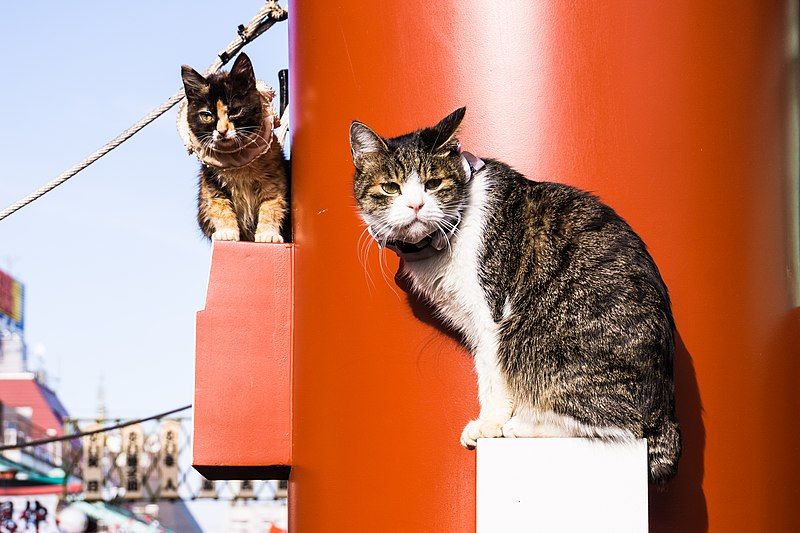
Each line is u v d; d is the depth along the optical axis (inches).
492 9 74.6
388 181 71.3
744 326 72.9
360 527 72.6
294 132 83.0
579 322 68.3
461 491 71.4
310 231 78.2
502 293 70.5
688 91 74.0
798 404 74.2
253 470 80.0
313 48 79.7
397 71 75.4
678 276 72.5
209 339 79.0
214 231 89.0
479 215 71.4
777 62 76.7
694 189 73.3
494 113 73.8
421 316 73.5
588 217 70.8
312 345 76.5
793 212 76.4
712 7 75.0
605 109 73.5
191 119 88.6
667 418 67.5
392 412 72.9
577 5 74.2
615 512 64.9
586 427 67.3
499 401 70.4
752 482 71.7
